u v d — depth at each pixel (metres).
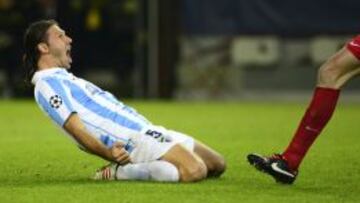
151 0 55.31
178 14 55.25
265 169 18.69
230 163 23.36
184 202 16.53
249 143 30.19
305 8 52.97
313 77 53.53
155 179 19.06
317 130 18.58
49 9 56.41
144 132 19.08
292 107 50.28
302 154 18.64
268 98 54.38
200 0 54.31
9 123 40.44
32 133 34.94
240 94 54.84
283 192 17.88
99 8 56.72
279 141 30.94
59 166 23.08
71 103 18.97
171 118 42.66
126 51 57.06
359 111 46.84
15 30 57.12
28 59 19.56
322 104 18.44
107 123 19.06
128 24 56.84
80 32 56.81
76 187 18.36
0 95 59.03
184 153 18.98
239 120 41.28
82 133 18.83
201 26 54.53
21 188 18.38
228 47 54.31
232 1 53.91
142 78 56.72
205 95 55.31
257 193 17.69
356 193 17.94
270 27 53.53
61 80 19.16
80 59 56.97
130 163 19.20
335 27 52.66
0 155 25.94
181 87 55.88
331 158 24.53
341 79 18.44
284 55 53.66
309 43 53.19
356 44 18.28
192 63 55.09
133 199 16.80
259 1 53.50
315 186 18.95
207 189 18.08
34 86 19.52
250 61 54.16
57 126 19.30
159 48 55.81
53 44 19.42
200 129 36.47
